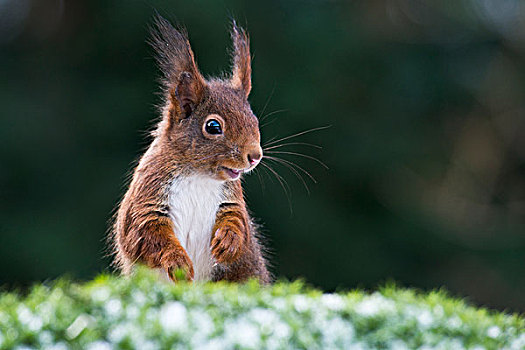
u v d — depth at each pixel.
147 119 5.58
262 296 4.38
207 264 4.50
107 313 4.34
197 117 4.49
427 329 4.36
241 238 4.48
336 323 4.36
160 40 4.51
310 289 4.43
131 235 4.49
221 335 4.33
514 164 7.06
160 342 4.32
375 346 4.34
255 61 5.69
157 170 4.49
